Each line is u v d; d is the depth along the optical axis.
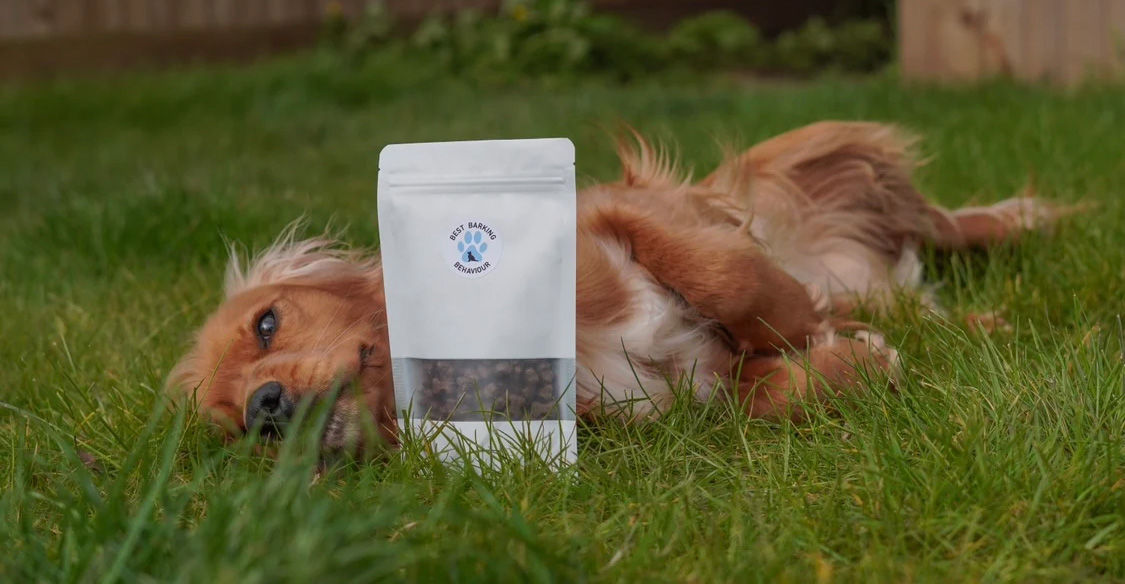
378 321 1.32
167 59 4.86
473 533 1.08
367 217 1.95
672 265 1.39
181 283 1.75
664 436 1.26
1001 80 3.15
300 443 1.21
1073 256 1.57
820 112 2.77
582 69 4.33
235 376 1.29
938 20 3.39
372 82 4.06
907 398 1.25
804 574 1.04
